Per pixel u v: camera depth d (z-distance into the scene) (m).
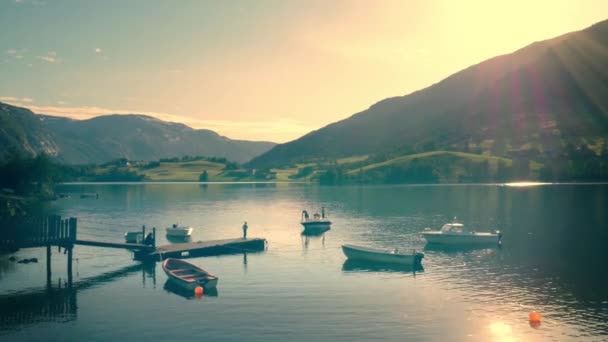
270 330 43.00
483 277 61.84
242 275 62.78
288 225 115.94
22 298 52.84
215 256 75.44
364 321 45.34
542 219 120.50
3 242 59.84
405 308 49.09
